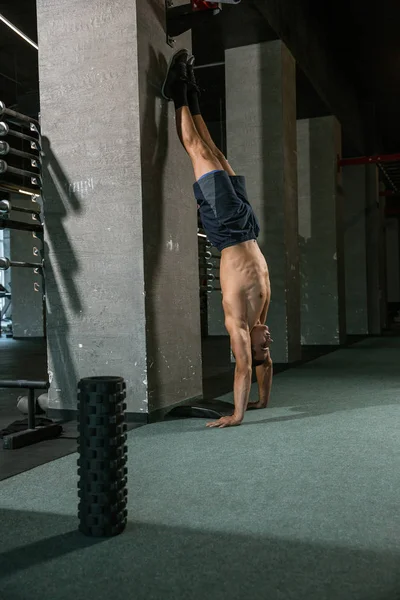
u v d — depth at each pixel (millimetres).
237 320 4836
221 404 5328
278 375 7918
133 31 4957
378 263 16797
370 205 16766
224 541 2412
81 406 2510
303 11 10438
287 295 9453
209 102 13367
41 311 18031
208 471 3436
